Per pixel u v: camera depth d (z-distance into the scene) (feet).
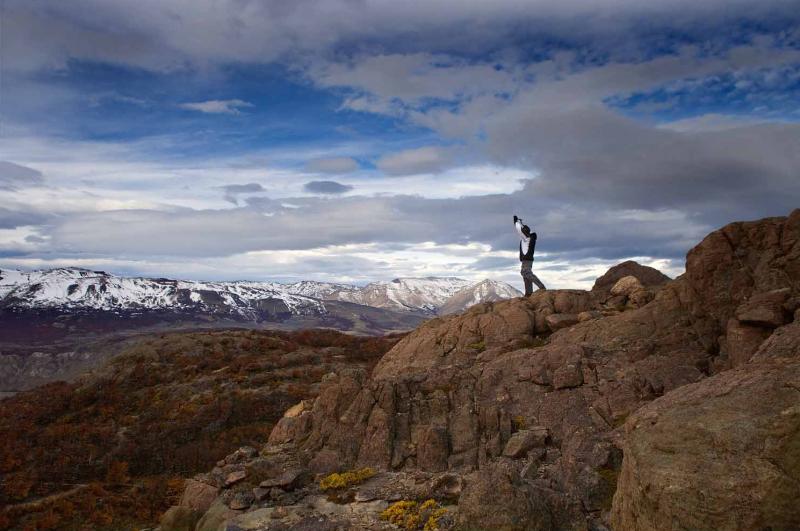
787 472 37.55
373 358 265.54
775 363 47.65
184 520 80.07
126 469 169.27
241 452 94.22
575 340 96.94
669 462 41.73
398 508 66.49
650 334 90.02
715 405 44.19
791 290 71.10
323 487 77.05
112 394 225.97
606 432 74.02
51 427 202.80
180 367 246.47
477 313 119.55
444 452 79.41
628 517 45.06
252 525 68.13
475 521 54.44
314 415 94.73
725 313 83.20
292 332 321.93
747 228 86.12
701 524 38.04
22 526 139.95
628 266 137.69
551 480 65.92
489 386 89.61
